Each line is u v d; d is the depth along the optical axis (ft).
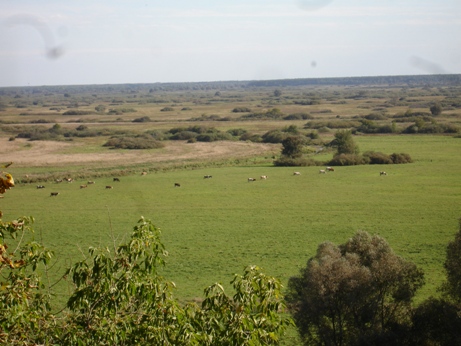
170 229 162.71
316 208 185.78
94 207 194.80
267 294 32.14
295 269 120.98
